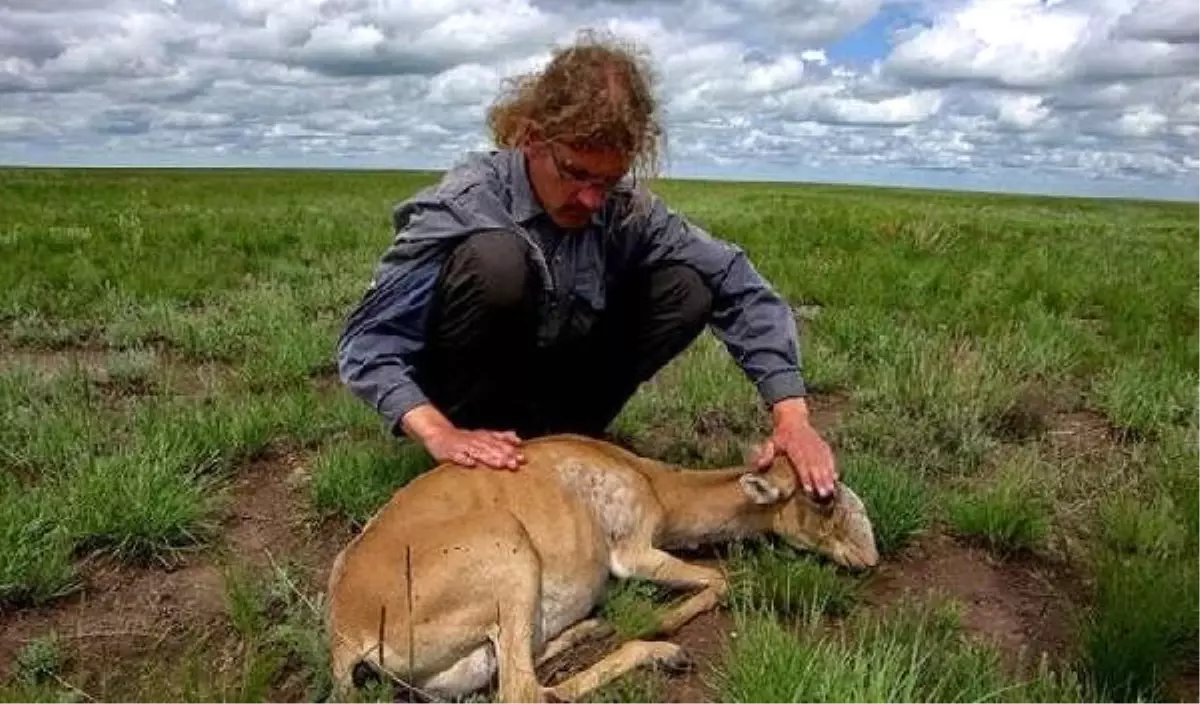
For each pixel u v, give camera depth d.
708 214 8.45
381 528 1.28
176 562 1.60
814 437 1.59
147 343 2.89
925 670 1.19
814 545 1.59
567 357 1.75
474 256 1.52
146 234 5.34
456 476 1.36
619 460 1.55
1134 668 1.23
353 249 5.09
